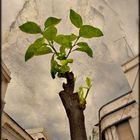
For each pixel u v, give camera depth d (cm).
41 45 133
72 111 120
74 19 138
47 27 134
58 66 135
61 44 136
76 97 125
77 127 114
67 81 133
